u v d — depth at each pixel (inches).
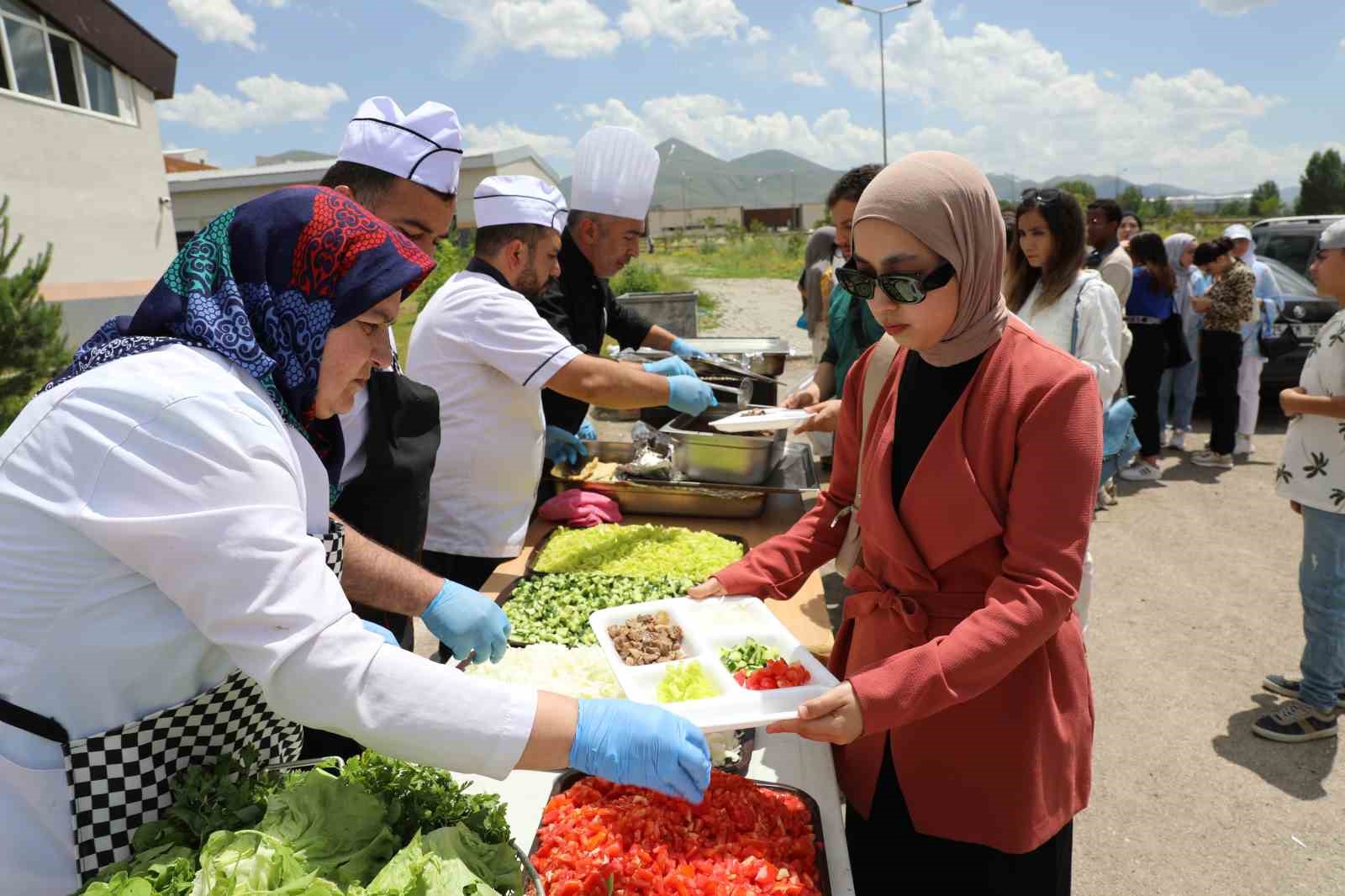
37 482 45.9
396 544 97.7
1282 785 136.8
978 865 69.4
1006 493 65.9
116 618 48.3
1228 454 307.3
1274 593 206.4
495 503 126.6
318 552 49.4
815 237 299.9
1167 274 281.3
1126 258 217.8
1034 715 66.6
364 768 55.2
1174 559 227.9
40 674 48.4
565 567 120.2
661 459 153.0
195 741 52.3
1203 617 195.2
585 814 64.3
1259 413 381.7
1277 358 343.0
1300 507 147.2
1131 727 153.9
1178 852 122.9
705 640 79.3
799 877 60.1
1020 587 62.1
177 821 49.1
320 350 51.4
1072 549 61.7
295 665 46.1
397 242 52.8
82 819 48.9
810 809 66.9
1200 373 355.3
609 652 77.7
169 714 50.3
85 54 598.2
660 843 62.4
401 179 93.6
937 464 66.6
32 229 554.9
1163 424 335.9
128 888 42.2
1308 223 400.5
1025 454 62.9
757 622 82.1
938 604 69.6
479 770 50.1
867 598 74.8
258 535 45.8
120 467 45.0
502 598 108.8
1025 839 66.6
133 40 630.5
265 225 51.1
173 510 44.9
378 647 48.9
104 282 617.3
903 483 71.9
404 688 48.1
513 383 123.7
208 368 48.4
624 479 146.7
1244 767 141.8
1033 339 65.2
